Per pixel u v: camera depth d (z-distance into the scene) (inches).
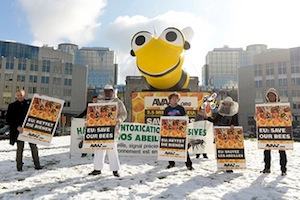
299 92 2363.4
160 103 378.0
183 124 214.5
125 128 311.0
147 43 356.8
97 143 187.0
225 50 6501.0
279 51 2491.4
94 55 6796.3
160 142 215.6
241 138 219.0
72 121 295.0
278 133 202.2
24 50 3085.6
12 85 2324.1
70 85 2519.7
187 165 227.3
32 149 217.9
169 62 350.9
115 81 6766.7
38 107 204.1
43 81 2421.3
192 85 649.0
